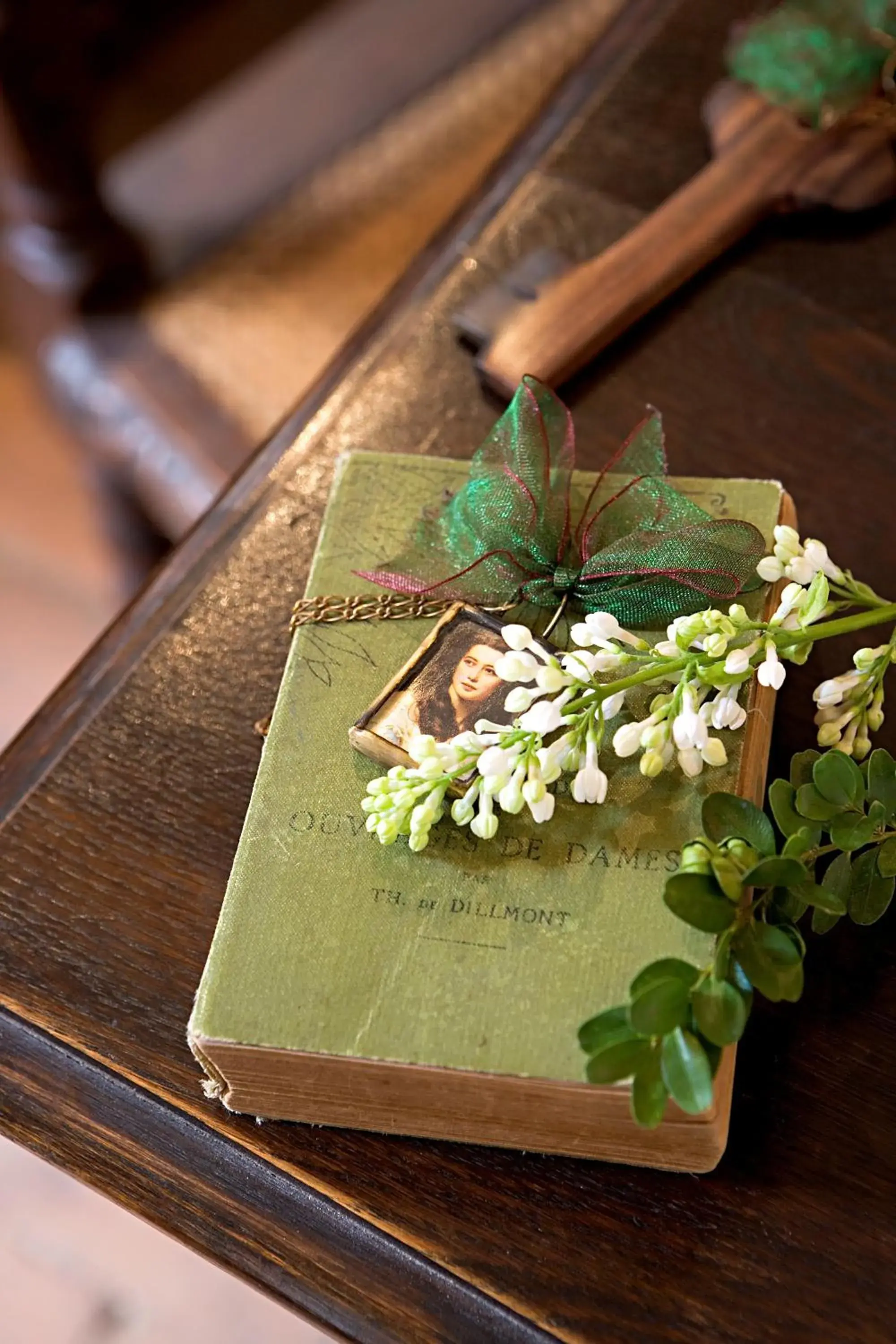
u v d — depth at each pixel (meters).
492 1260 0.51
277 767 0.53
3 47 0.73
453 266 0.65
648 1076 0.47
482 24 0.94
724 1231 0.51
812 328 0.63
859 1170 0.51
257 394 0.81
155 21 0.82
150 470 0.83
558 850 0.51
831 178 0.64
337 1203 0.52
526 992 0.50
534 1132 0.51
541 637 0.54
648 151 0.67
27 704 1.11
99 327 0.85
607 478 0.56
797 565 0.51
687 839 0.51
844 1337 0.50
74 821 0.56
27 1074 0.54
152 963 0.54
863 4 0.65
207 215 0.87
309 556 0.60
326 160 0.90
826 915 0.51
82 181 0.79
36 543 1.17
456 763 0.50
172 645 0.59
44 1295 0.85
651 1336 0.50
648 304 0.63
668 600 0.54
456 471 0.57
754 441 0.61
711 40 0.69
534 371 0.61
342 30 0.94
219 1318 0.83
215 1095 0.52
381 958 0.50
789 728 0.56
